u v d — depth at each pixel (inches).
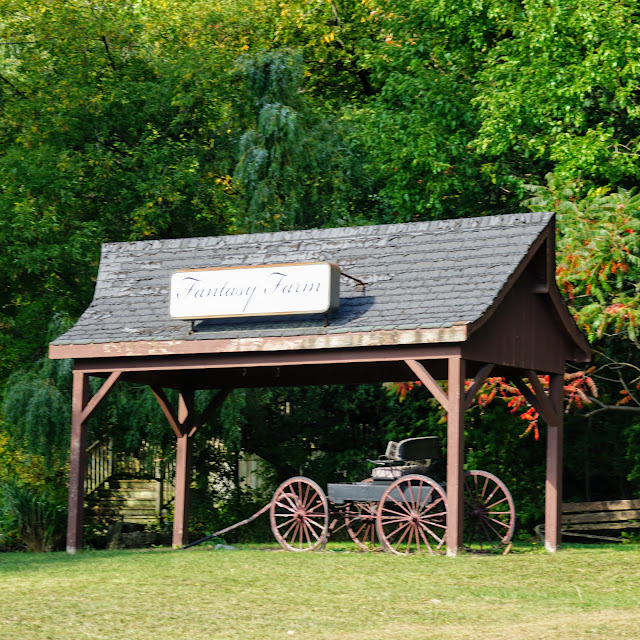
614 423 988.6
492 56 1016.9
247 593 490.9
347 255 703.7
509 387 820.6
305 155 1051.3
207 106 1161.4
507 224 675.4
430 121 1048.8
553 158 917.8
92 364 719.7
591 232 775.7
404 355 629.0
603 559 598.2
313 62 1358.3
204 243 768.3
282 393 1107.3
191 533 1096.2
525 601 470.9
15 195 1083.3
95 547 1005.8
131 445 1023.0
